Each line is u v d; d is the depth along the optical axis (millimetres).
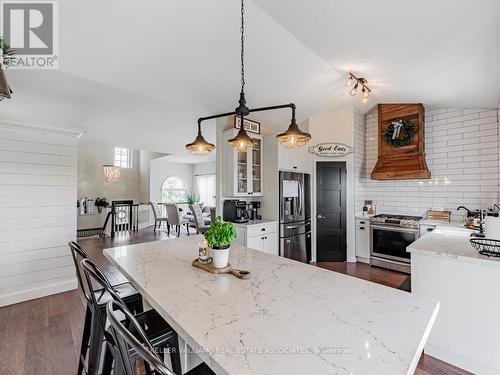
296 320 981
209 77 2754
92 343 1421
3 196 2881
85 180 8773
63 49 2086
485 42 1784
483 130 3500
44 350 2072
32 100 2898
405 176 3789
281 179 3959
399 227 3797
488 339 1712
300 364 729
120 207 8242
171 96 3102
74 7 1703
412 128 3801
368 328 926
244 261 1781
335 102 4059
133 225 8586
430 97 3361
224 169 3844
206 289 1284
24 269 2992
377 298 1188
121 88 2816
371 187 4645
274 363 735
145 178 9742
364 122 4750
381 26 1838
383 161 4094
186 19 1907
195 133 5004
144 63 2408
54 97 2920
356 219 4418
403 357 760
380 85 3145
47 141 3170
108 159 9258
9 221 2914
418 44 1997
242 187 3832
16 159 2963
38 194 3100
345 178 4461
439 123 3855
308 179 4465
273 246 3838
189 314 1024
